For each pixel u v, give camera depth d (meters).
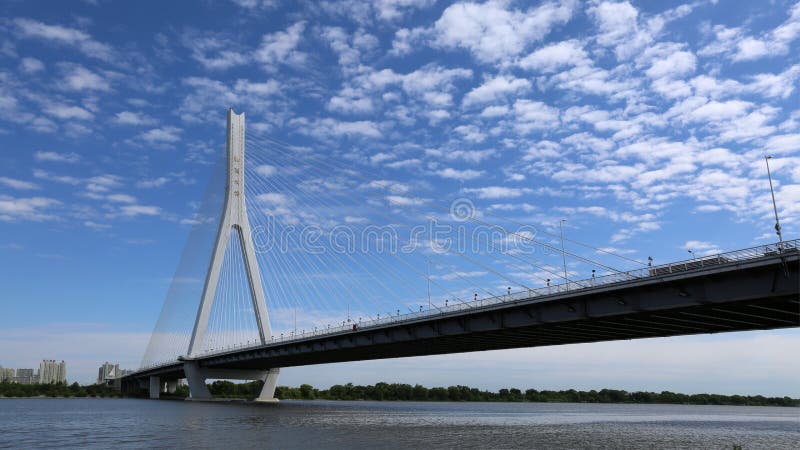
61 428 61.25
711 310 45.12
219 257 111.69
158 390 165.62
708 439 56.16
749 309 44.59
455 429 62.47
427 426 66.25
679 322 51.56
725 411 167.12
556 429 65.75
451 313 63.50
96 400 167.00
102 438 50.41
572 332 59.53
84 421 71.06
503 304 57.41
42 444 46.59
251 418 75.06
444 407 155.88
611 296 48.62
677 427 73.94
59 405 127.12
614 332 58.78
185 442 46.59
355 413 96.06
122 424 65.62
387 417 85.12
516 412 124.94
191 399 121.56
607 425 75.62
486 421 80.94
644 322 51.91
